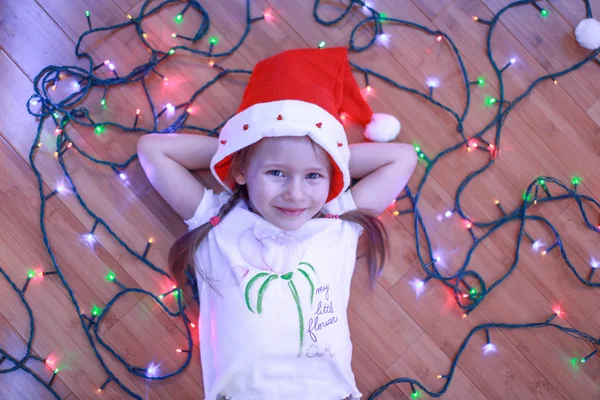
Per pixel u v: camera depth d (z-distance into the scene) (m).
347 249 1.17
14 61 1.24
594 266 1.33
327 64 1.05
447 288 1.32
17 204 1.24
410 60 1.32
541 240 1.33
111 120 1.26
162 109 1.28
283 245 1.09
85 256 1.25
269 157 0.96
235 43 1.29
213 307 1.13
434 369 1.30
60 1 1.26
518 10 1.33
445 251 1.31
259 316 1.08
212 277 1.13
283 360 1.10
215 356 1.12
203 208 1.17
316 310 1.10
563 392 1.32
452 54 1.33
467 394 1.31
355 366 1.29
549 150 1.33
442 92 1.32
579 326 1.32
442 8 1.32
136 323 1.25
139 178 1.26
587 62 1.34
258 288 1.08
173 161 1.18
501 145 1.33
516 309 1.32
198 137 1.19
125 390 1.24
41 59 1.25
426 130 1.32
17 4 1.25
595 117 1.34
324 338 1.10
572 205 1.33
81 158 1.25
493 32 1.33
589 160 1.33
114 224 1.25
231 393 1.12
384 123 1.24
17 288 1.22
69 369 1.23
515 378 1.31
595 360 1.33
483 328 1.31
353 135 1.30
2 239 1.23
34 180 1.24
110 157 1.26
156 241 1.26
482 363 1.31
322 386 1.13
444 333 1.31
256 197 1.02
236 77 1.29
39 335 1.23
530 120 1.33
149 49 1.28
